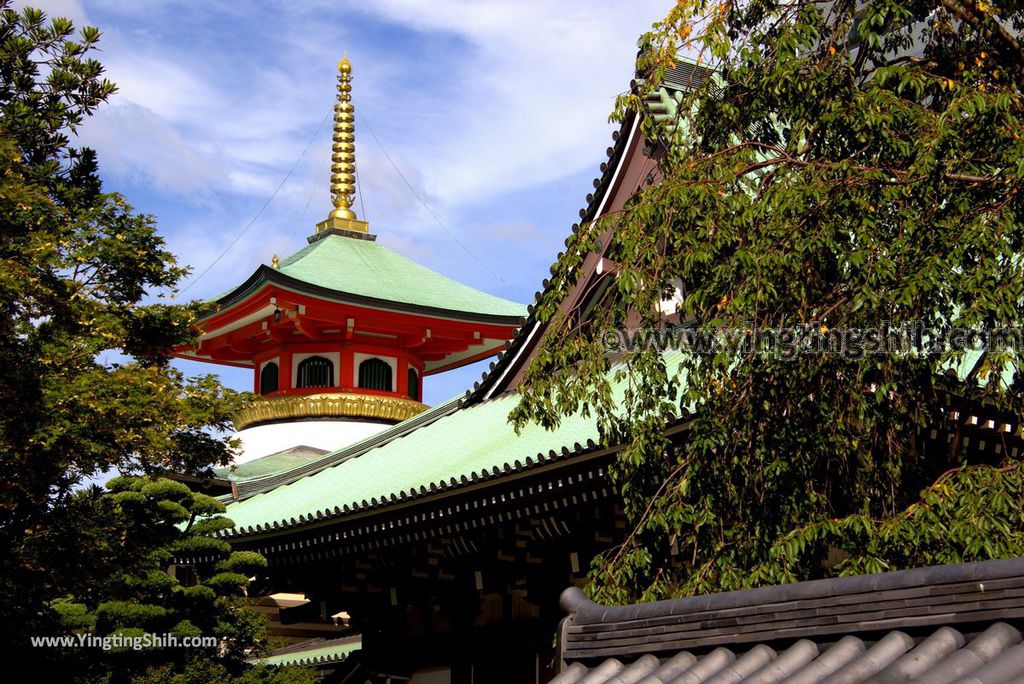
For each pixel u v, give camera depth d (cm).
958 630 607
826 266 1072
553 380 1155
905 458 1191
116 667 1914
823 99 1120
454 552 1758
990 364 1033
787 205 1041
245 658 2109
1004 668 561
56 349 1491
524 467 1459
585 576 1648
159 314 1636
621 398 1625
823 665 618
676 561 1255
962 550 962
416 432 2153
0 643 1767
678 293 1554
